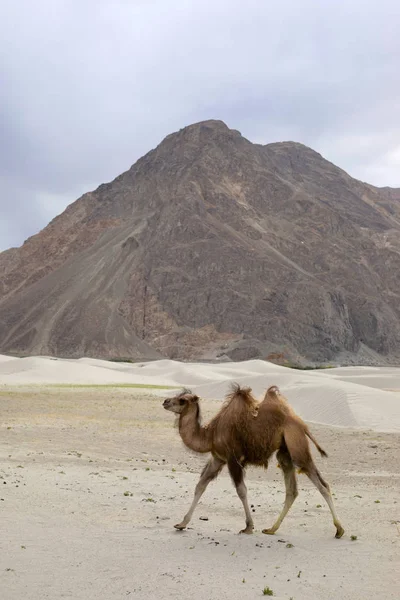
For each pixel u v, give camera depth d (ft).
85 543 28.91
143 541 29.58
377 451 73.05
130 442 75.36
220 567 25.49
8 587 22.81
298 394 128.57
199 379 253.44
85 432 82.99
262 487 47.57
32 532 30.60
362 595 22.17
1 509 35.37
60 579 23.79
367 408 109.81
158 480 48.06
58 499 38.93
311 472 30.86
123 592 22.50
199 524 33.83
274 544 29.25
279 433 30.63
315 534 31.53
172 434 85.46
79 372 260.83
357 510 38.27
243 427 30.55
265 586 23.18
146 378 266.16
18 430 80.48
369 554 27.45
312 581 23.73
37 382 224.53
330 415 110.22
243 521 35.04
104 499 39.73
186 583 23.45
